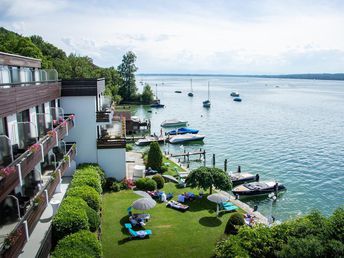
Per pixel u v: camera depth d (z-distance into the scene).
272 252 16.36
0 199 13.13
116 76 140.00
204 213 27.95
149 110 112.62
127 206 28.55
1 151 15.51
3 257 12.27
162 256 21.08
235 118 92.88
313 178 42.78
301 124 81.81
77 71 98.94
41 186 21.09
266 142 62.28
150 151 39.44
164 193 31.19
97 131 33.91
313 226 16.66
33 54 68.75
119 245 22.23
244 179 40.56
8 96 17.17
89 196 23.73
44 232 20.56
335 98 156.88
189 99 152.12
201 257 21.06
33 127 21.36
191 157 53.59
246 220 26.50
